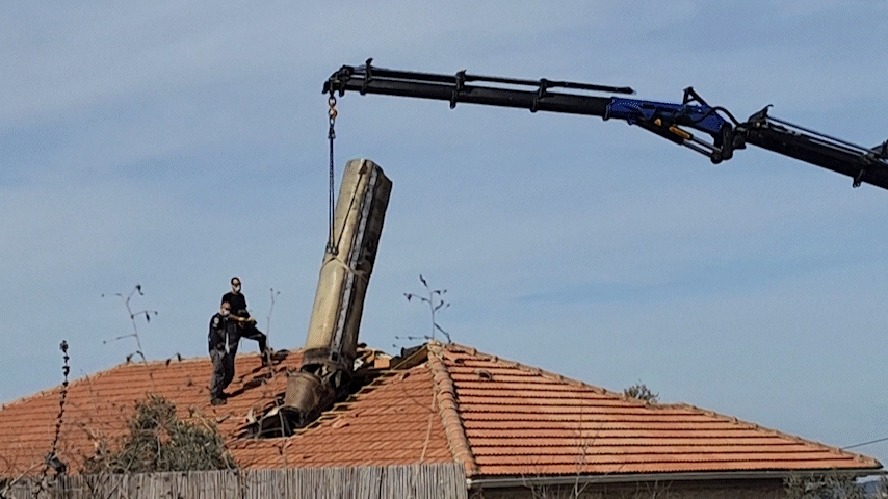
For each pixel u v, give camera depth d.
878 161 15.52
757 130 15.27
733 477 16.45
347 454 15.73
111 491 11.25
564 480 14.72
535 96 15.02
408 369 18.94
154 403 14.70
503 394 17.33
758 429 18.42
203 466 13.10
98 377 22.97
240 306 19.91
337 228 18.69
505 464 14.63
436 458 14.59
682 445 16.95
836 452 18.14
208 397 20.22
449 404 16.22
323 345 18.11
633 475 15.39
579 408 17.41
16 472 14.12
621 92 15.17
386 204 19.12
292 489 11.96
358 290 18.45
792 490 16.86
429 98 15.07
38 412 21.83
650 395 22.33
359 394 18.45
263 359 20.56
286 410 17.30
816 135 15.48
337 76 15.15
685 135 15.28
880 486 16.80
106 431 15.92
